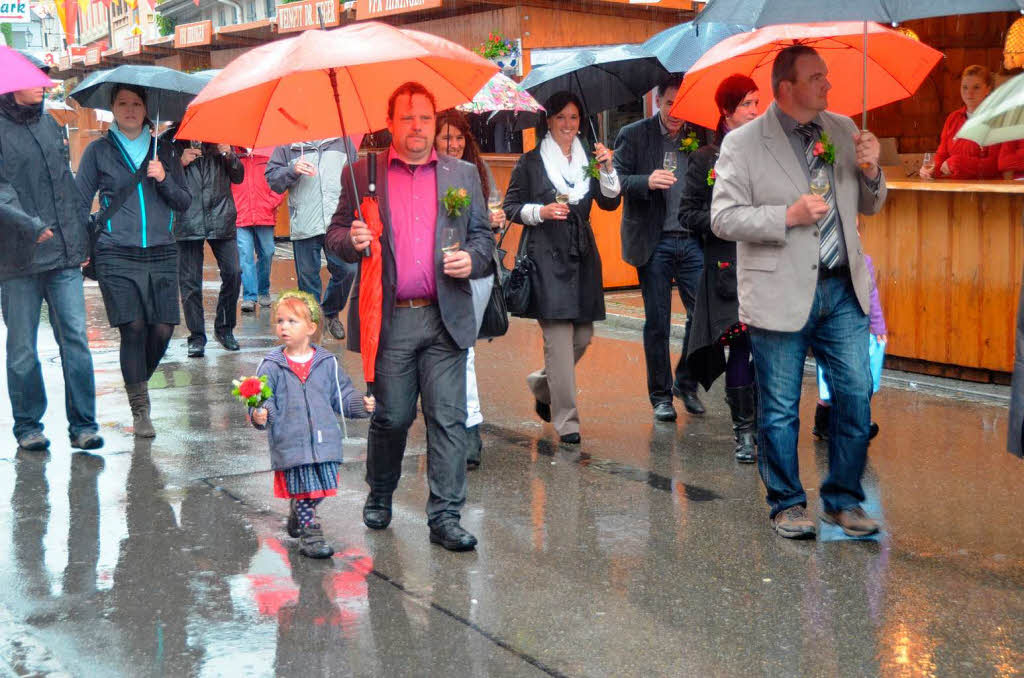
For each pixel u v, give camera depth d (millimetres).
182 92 7863
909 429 7363
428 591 4734
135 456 7023
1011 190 8102
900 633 4250
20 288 7043
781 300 5184
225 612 4539
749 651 4105
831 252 5219
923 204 8766
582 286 6965
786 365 5309
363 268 5145
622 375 9406
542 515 5770
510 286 6934
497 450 7098
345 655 4121
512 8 13914
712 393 8672
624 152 7684
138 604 4641
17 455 7070
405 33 4941
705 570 4941
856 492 5402
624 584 4789
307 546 5160
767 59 6230
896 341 9086
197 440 7422
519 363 10031
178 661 4098
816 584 4758
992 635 4223
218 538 5457
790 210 5094
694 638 4230
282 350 5199
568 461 6809
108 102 8578
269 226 13492
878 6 4879
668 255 7652
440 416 5250
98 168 7375
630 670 3965
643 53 8188
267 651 4164
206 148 10453
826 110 5516
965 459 6656
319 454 5074
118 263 7383
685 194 6793
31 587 4848
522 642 4215
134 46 24438
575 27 14133
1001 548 5172
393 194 5156
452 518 5293
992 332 8430
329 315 11641
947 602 4543
